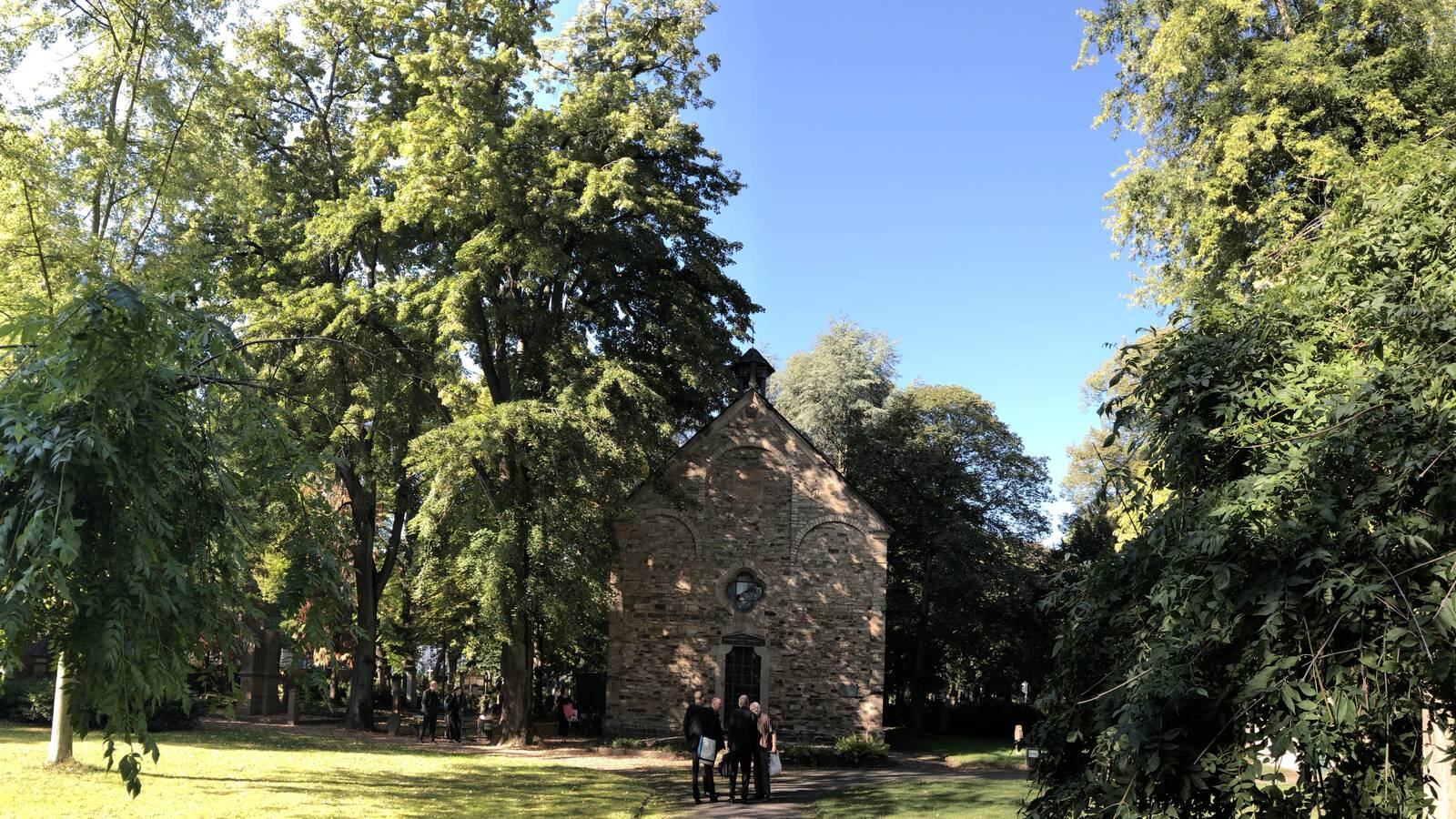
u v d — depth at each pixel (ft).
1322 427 20.38
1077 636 23.50
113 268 56.34
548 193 89.51
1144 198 78.43
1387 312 22.06
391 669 126.72
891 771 88.28
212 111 64.49
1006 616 151.64
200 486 29.19
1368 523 18.98
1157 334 28.86
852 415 167.02
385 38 102.32
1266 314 24.43
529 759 84.53
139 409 26.55
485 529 86.17
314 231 95.09
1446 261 22.58
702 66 102.63
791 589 107.86
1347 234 24.68
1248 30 75.36
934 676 158.40
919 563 155.63
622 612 107.86
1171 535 21.88
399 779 63.26
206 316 30.81
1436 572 17.70
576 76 98.02
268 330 86.38
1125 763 18.76
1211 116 71.51
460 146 84.74
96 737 71.82
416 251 105.09
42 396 24.82
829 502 109.29
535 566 88.84
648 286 103.40
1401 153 27.12
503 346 98.89
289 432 33.78
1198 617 19.44
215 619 29.07
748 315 109.19
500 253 88.84
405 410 91.56
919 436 156.25
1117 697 20.36
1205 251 67.72
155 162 61.05
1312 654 18.25
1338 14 70.23
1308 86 66.08
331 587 32.12
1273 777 17.98
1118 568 23.54
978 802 55.72
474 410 87.97
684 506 104.99
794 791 66.13
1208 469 23.43
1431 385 20.04
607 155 92.73
